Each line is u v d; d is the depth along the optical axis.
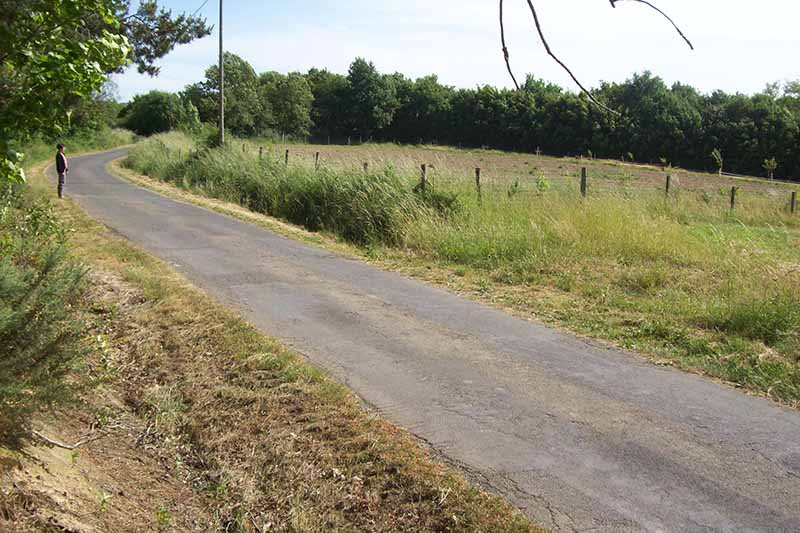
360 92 73.12
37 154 35.62
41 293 3.68
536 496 3.92
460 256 10.85
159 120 74.00
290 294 8.38
